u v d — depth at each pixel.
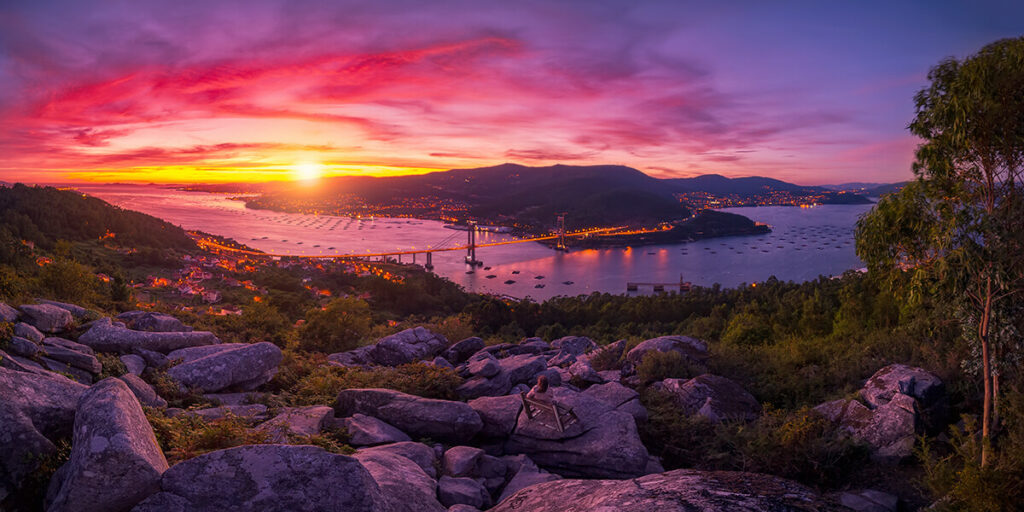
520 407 8.41
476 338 17.30
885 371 8.84
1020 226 5.61
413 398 8.39
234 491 3.37
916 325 11.59
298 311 62.31
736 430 8.30
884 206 6.79
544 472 7.12
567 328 71.94
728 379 10.80
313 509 3.35
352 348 19.30
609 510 2.52
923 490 6.43
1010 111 5.59
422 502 4.89
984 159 5.95
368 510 3.45
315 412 7.65
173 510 3.24
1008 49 5.64
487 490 6.48
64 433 4.54
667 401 9.95
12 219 110.69
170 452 4.96
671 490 2.56
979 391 8.27
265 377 10.30
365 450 6.19
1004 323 5.98
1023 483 4.63
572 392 8.83
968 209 5.96
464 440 7.98
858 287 20.52
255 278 129.88
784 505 2.23
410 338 16.89
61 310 9.95
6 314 8.48
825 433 7.56
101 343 9.78
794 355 12.78
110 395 3.90
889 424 7.63
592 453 7.32
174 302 82.81
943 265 6.09
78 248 127.00
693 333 29.64
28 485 3.87
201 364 9.37
